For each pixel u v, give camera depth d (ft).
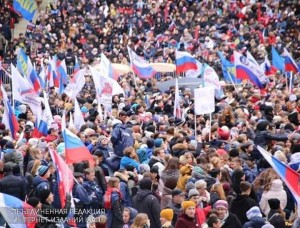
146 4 322.14
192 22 317.22
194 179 121.49
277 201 113.29
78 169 120.37
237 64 218.79
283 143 146.10
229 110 172.14
